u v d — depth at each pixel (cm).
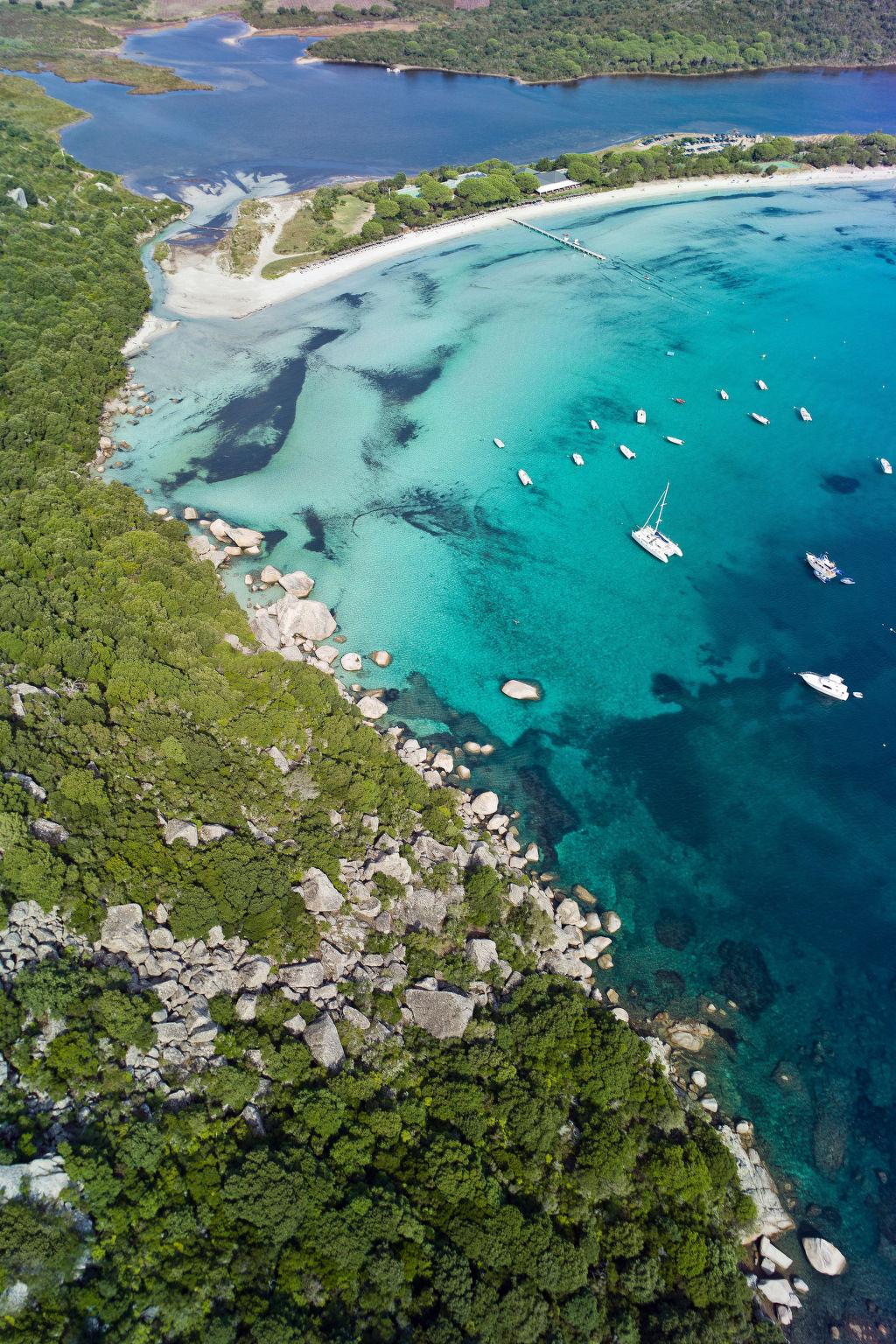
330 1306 5197
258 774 8688
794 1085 7644
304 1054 6334
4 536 10888
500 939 7819
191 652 9781
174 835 7469
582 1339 5478
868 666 11812
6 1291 4622
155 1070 5956
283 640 11338
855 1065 7812
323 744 9300
